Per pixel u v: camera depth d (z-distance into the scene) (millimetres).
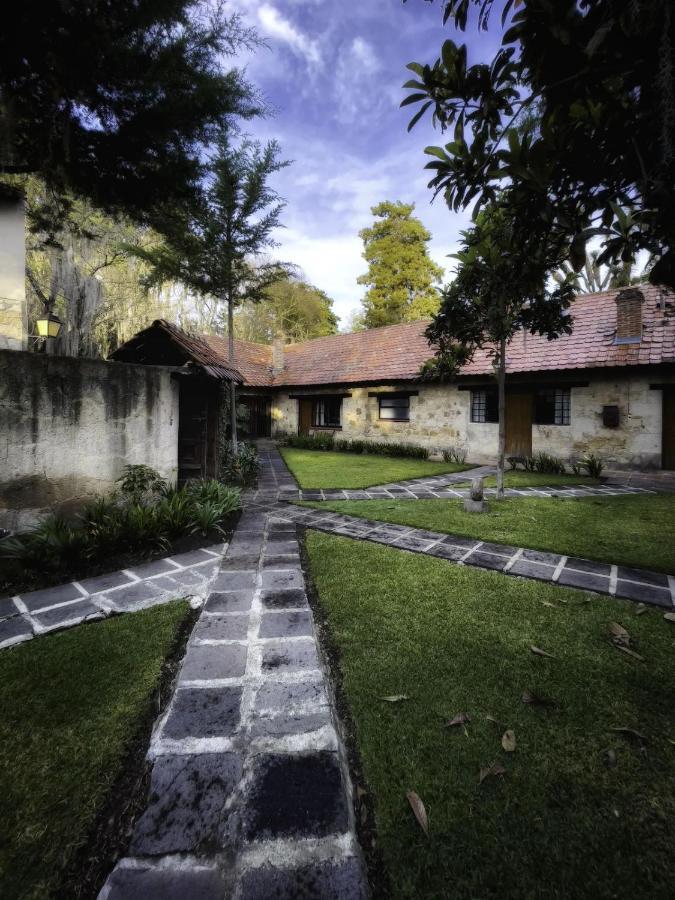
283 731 1868
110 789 1607
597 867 1325
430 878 1295
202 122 3742
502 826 1459
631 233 1752
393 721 1948
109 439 4953
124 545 4121
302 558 4121
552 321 5523
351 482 8344
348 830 1423
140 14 2863
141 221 4812
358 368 15344
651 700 2082
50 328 10266
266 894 1232
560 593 3275
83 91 3188
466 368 11797
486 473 9891
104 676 2271
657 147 1548
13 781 1622
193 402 7855
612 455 9734
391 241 25344
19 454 4203
